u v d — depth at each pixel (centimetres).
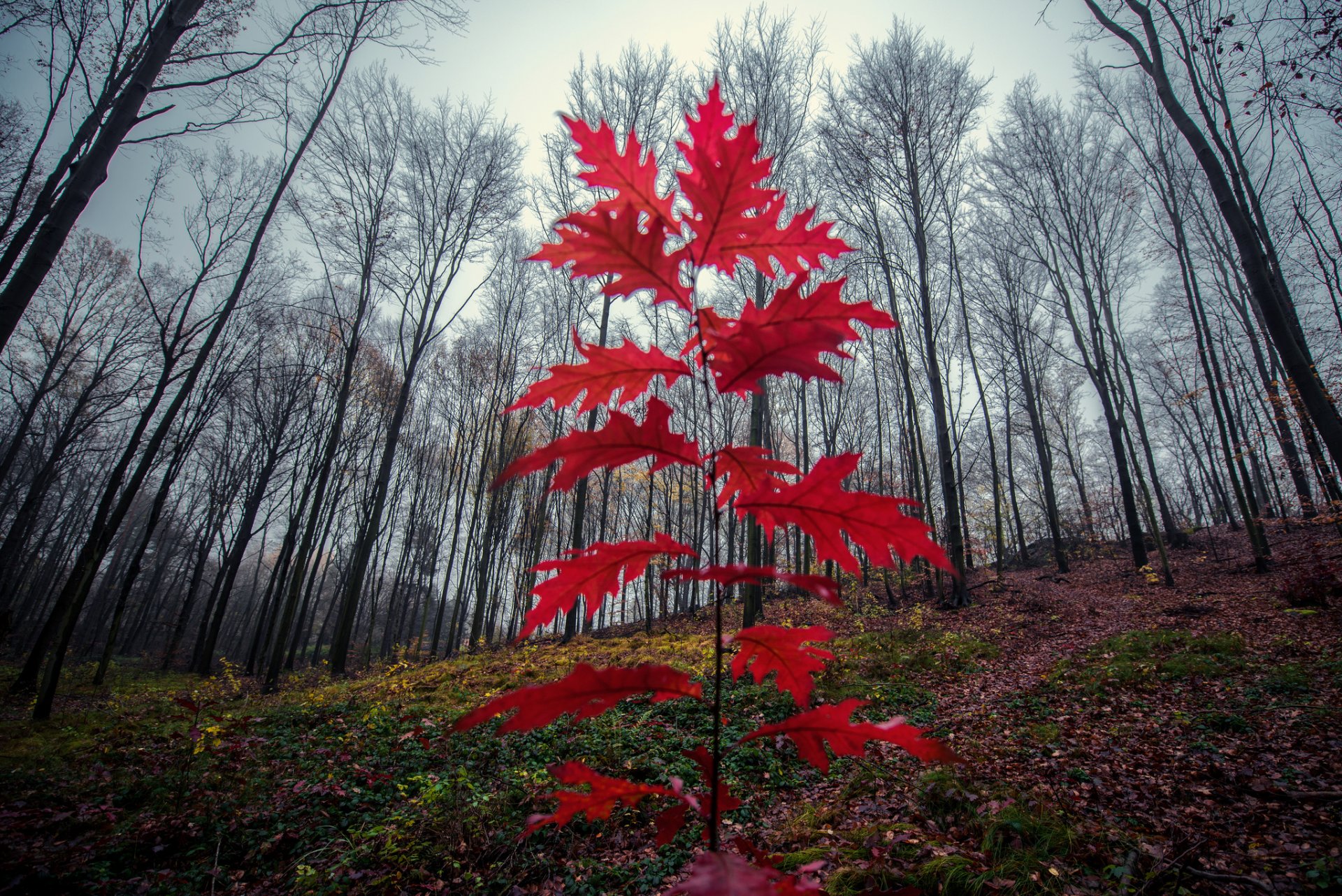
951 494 1288
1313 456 1065
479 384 2175
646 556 75
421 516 2595
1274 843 310
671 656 895
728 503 74
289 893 327
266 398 1805
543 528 2039
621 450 68
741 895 48
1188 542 1823
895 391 2106
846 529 67
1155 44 719
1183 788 380
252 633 3403
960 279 1473
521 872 341
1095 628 939
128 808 409
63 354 1823
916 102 1459
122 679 1332
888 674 754
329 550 2380
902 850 330
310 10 746
